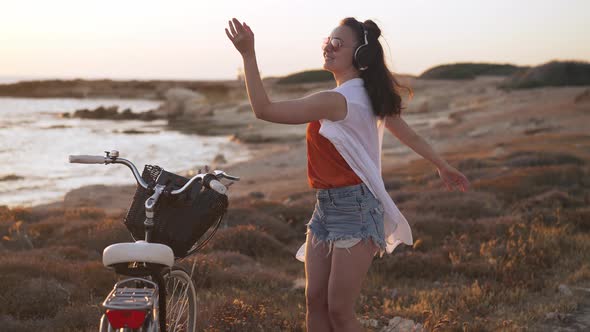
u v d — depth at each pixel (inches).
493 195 692.7
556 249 365.4
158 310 116.9
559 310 251.1
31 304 249.8
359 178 137.1
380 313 252.7
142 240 121.8
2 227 536.1
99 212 691.4
